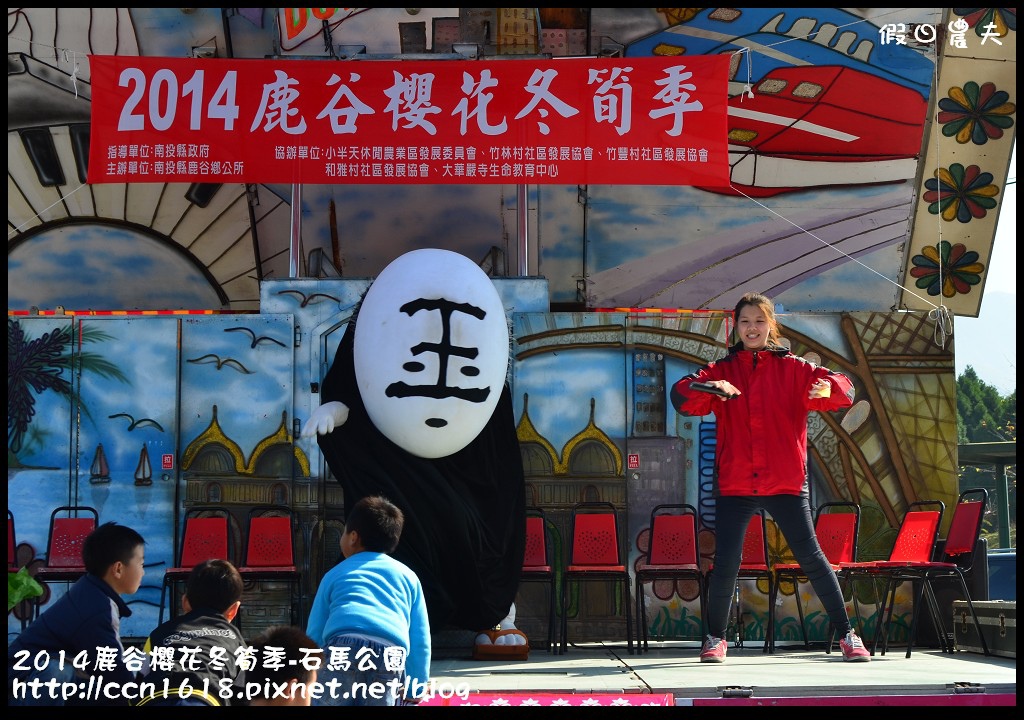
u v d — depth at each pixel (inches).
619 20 330.3
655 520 278.4
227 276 350.6
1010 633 244.1
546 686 191.5
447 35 330.0
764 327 234.4
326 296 300.5
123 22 329.1
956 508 271.4
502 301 301.3
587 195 340.8
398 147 304.3
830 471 296.4
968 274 351.9
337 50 329.7
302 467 293.7
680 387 234.2
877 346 300.8
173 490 293.1
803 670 214.1
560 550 292.4
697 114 304.0
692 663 233.8
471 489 260.5
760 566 275.7
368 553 159.0
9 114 334.6
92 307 353.7
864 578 290.8
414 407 242.7
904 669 215.9
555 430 296.2
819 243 349.7
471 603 248.5
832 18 325.1
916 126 335.6
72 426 295.3
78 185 339.9
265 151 304.3
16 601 172.9
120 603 154.1
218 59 307.9
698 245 349.1
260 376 297.3
